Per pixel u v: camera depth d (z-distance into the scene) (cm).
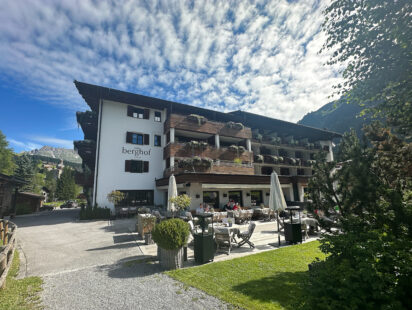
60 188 5050
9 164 3750
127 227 1187
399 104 516
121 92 1856
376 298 210
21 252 715
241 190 2017
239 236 725
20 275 508
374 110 592
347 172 416
